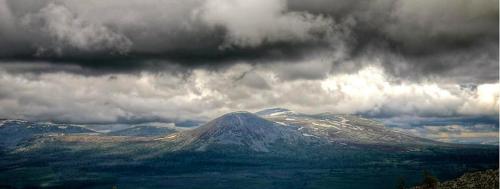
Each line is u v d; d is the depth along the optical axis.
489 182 199.50
